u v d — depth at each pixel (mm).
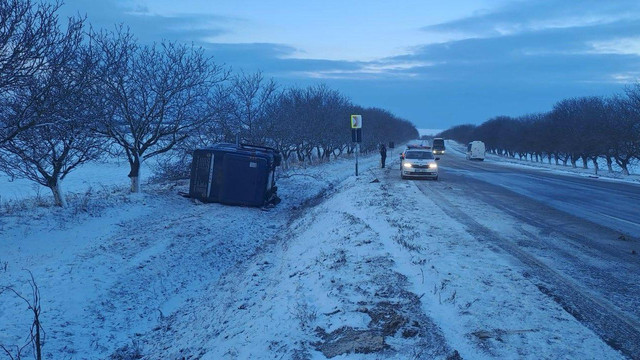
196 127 20391
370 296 6809
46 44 11125
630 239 11211
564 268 8391
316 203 22406
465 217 13656
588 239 11109
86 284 9789
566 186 25531
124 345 8102
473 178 29672
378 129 78188
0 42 10234
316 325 6055
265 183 19859
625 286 7445
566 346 5211
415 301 6469
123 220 15094
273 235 16172
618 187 25609
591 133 44531
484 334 5445
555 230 12172
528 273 7938
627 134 38781
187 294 10711
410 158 28094
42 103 11609
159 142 20953
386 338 5430
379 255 8906
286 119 32719
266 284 9375
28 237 12211
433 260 8555
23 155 12945
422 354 4988
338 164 45000
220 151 19609
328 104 46219
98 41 16906
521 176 32594
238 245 14484
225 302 8953
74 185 30141
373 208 14836
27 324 8039
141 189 20719
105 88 16844
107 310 9148
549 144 59469
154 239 13219
